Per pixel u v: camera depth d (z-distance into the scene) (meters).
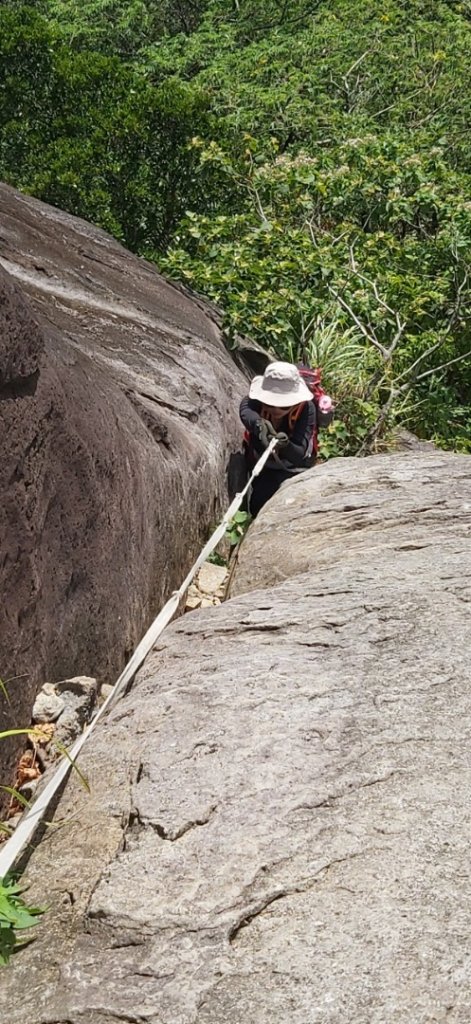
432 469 5.29
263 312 8.71
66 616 3.37
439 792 2.58
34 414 3.09
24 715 3.03
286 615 3.58
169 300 7.94
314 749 2.75
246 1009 2.02
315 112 15.16
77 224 8.52
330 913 2.23
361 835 2.44
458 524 4.57
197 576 5.28
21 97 12.09
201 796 2.59
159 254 11.67
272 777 2.64
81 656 3.50
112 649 3.79
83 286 6.84
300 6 21.59
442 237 10.25
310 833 2.45
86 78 12.00
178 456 5.07
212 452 5.81
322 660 3.22
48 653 3.22
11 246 6.62
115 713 3.10
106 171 11.46
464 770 2.67
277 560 4.59
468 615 3.49
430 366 10.59
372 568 4.05
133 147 11.54
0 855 2.29
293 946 2.15
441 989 2.03
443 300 9.84
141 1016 2.02
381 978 2.06
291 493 5.18
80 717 3.17
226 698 3.01
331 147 14.45
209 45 19.31
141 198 11.56
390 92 18.12
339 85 18.11
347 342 9.70
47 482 3.21
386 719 2.87
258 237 9.48
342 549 4.47
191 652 3.45
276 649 3.33
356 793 2.59
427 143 12.42
